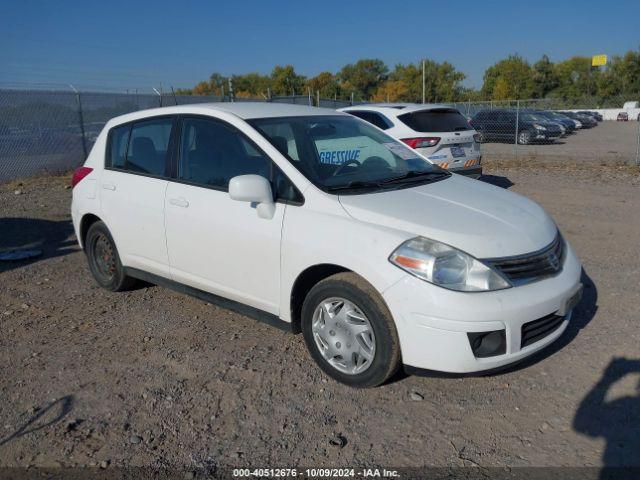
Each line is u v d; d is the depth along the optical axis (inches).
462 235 128.6
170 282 183.3
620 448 115.0
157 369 152.3
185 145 174.9
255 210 150.9
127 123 198.1
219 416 130.3
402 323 125.8
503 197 158.7
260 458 115.8
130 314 190.7
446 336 122.0
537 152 730.2
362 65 3102.9
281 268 145.9
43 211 370.6
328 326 140.3
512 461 112.7
